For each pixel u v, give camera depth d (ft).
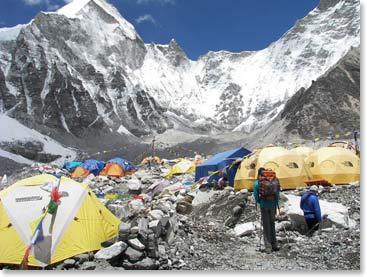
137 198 68.18
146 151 582.35
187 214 57.47
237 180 68.49
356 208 50.88
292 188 64.75
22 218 37.76
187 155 640.58
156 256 35.35
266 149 69.05
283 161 65.77
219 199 59.62
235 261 37.14
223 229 48.06
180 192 74.23
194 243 40.93
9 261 35.88
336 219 44.62
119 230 36.14
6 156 598.34
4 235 37.27
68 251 36.42
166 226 39.52
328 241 41.27
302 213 45.88
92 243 37.76
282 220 46.32
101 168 142.92
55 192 38.19
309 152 86.84
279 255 39.14
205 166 92.02
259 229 46.57
